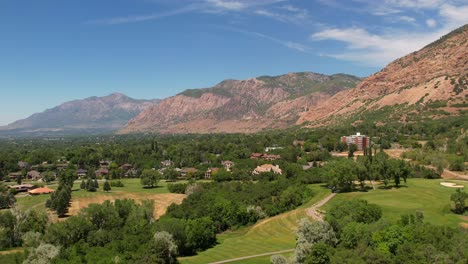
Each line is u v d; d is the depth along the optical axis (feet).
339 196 501.15
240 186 591.37
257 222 480.23
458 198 369.50
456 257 249.14
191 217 456.04
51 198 556.51
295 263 289.74
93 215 414.62
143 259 326.65
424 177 606.14
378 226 302.45
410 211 382.22
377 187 526.57
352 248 288.51
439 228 291.17
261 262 335.26
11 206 568.00
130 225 409.28
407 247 262.26
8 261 347.36
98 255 336.90
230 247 393.09
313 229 306.14
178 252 373.20
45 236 382.22
